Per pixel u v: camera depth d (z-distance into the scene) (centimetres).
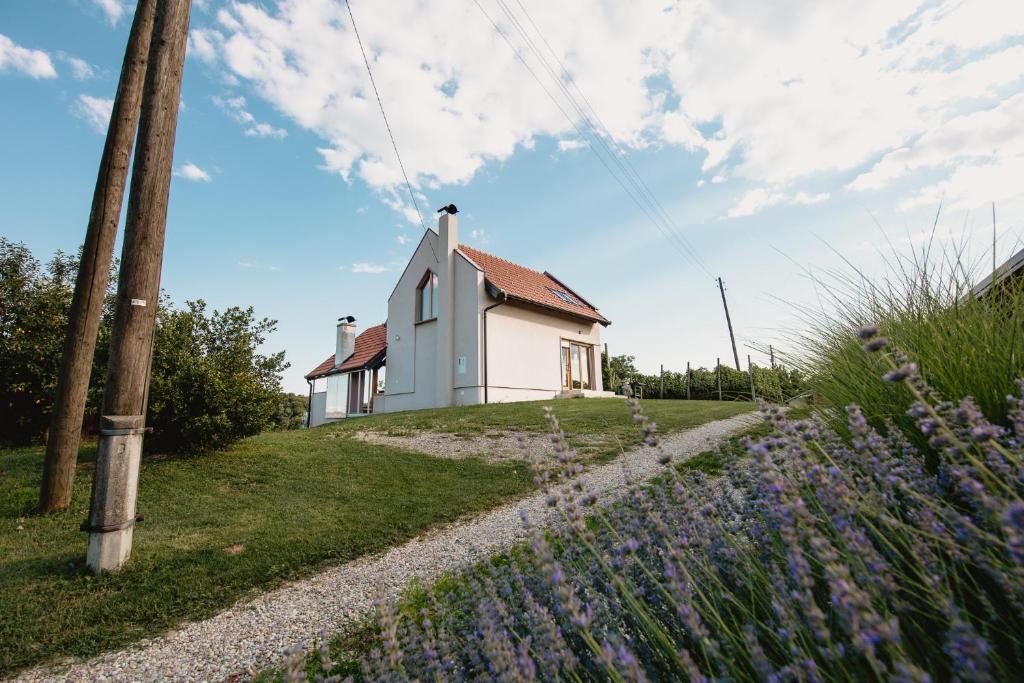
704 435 887
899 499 153
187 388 858
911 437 230
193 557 486
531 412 1335
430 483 760
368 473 827
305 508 651
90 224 640
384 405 2003
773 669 117
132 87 647
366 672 185
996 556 116
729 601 146
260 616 382
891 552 135
